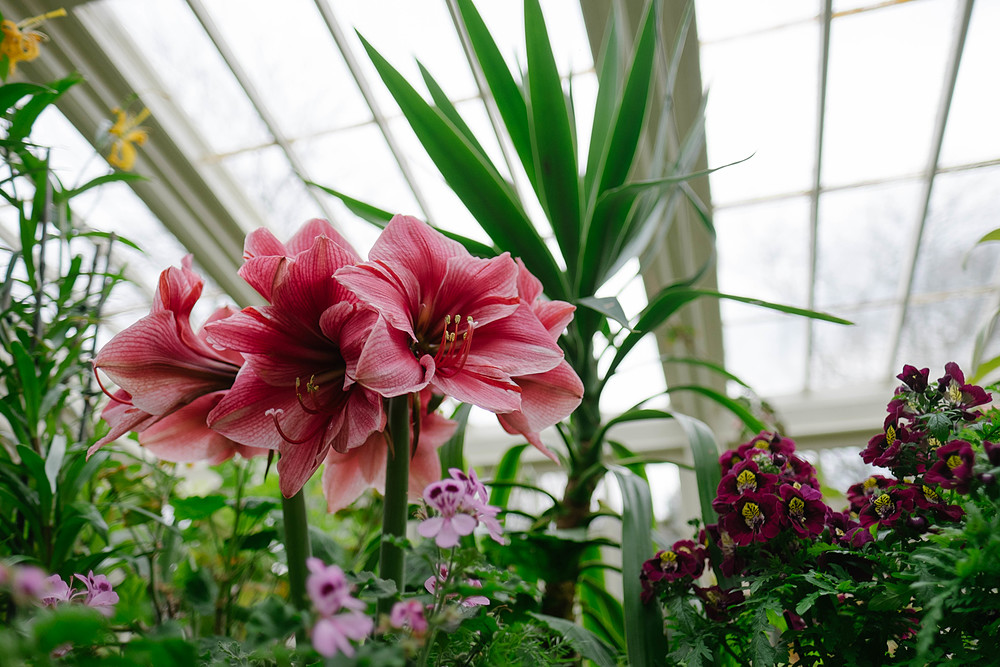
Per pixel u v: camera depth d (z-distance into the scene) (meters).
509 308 0.71
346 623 0.48
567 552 1.14
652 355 3.92
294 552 0.74
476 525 0.61
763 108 3.00
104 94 2.96
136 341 0.69
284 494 0.65
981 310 3.71
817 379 4.37
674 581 0.87
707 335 3.66
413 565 0.85
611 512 1.22
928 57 2.78
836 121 3.03
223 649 0.65
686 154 1.53
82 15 2.78
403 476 0.70
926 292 3.72
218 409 0.65
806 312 1.06
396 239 0.71
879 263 3.62
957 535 0.66
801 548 0.81
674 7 2.39
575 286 1.28
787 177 3.26
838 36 2.73
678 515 4.39
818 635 0.79
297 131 3.27
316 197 3.55
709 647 0.83
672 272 3.20
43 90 1.24
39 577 0.41
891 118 3.01
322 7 2.81
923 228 3.40
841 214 3.40
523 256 1.20
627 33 2.41
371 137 3.26
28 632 0.49
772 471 0.89
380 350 0.60
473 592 0.62
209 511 1.15
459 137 1.10
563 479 4.35
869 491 0.87
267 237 0.76
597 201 1.18
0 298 1.18
